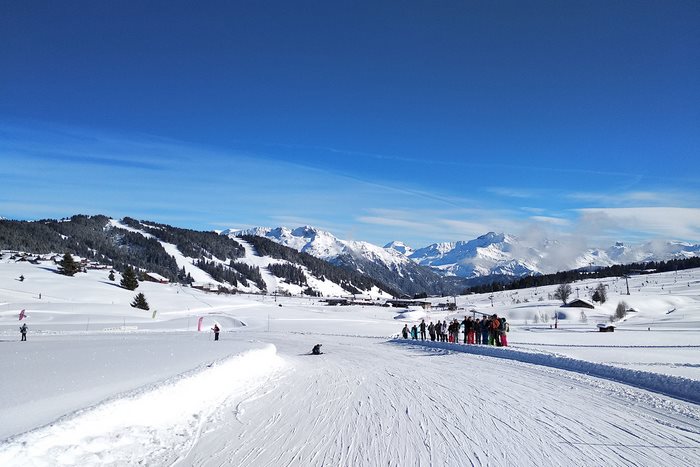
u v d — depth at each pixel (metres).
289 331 60.56
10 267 135.62
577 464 7.32
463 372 18.12
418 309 128.50
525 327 81.38
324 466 7.47
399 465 7.48
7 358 17.81
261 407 11.91
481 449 8.19
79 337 40.38
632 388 13.38
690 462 7.33
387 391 14.20
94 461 7.21
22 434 6.94
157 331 57.38
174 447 8.43
